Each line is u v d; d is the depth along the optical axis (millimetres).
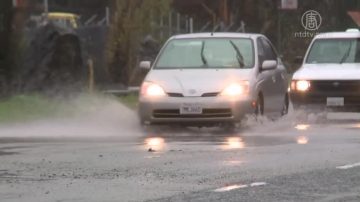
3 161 34219
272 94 49688
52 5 106438
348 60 56406
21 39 63688
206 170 31422
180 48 49156
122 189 27766
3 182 29203
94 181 29297
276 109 50875
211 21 114250
